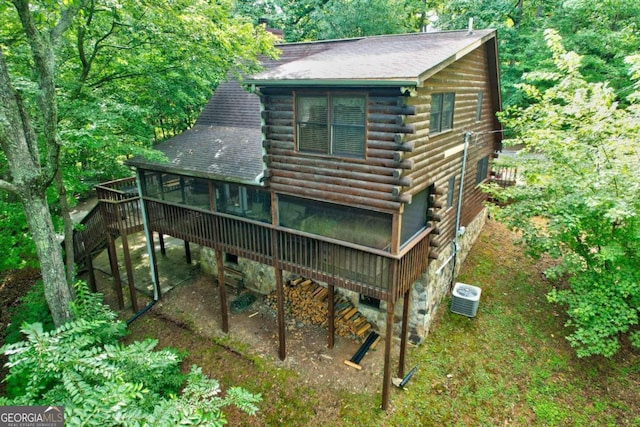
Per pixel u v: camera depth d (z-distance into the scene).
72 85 10.47
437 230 8.95
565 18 19.50
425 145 7.91
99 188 11.75
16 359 5.72
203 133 12.06
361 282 8.02
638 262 8.59
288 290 11.49
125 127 11.78
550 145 9.50
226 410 8.33
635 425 7.50
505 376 8.70
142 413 5.08
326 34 22.52
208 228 10.33
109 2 9.38
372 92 6.88
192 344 10.34
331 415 8.07
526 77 10.89
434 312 10.41
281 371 9.24
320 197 8.12
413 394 8.41
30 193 8.41
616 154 8.67
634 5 17.09
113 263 11.79
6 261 10.72
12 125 7.91
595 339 8.20
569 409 7.91
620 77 18.12
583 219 8.87
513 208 10.46
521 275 12.00
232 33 10.44
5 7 8.37
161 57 12.12
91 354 6.15
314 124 7.84
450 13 24.20
